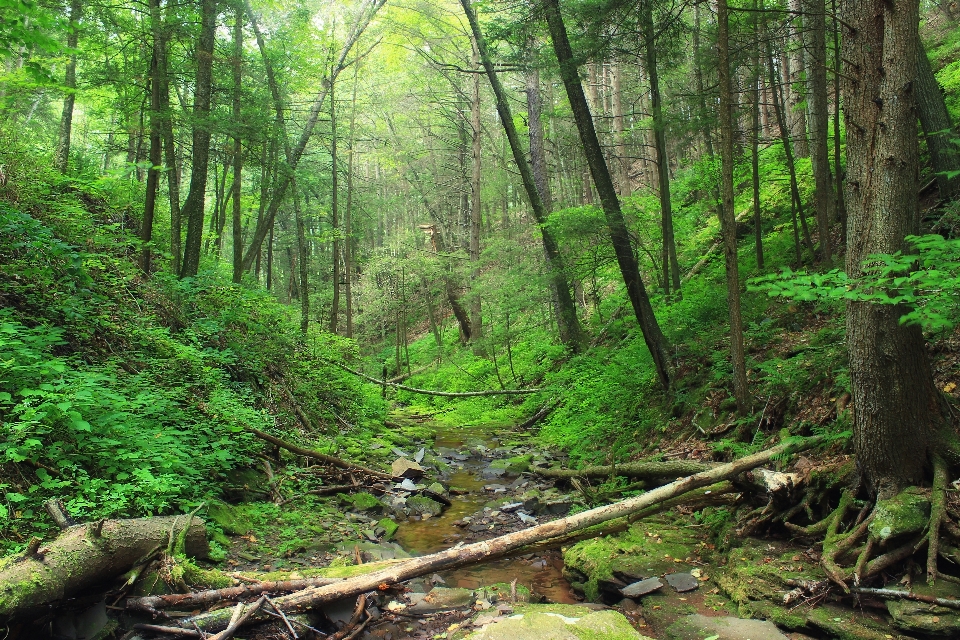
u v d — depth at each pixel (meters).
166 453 4.91
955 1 14.44
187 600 3.74
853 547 3.91
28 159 9.34
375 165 36.09
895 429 4.01
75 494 4.30
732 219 6.32
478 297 18.84
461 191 25.39
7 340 4.77
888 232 3.95
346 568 4.41
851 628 3.40
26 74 7.46
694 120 9.11
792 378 6.48
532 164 17.03
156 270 10.24
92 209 10.52
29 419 4.11
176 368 7.06
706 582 4.39
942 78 10.97
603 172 9.14
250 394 8.52
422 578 4.93
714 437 6.88
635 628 3.84
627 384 9.83
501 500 7.51
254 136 11.05
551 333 17.84
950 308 3.81
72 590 3.44
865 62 4.18
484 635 3.46
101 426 4.75
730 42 8.84
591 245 10.33
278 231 28.55
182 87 12.40
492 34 9.69
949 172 4.53
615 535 5.39
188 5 9.48
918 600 3.40
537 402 13.75
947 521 3.64
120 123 10.59
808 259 9.45
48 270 6.16
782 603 3.79
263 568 4.69
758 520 4.74
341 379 12.27
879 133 4.02
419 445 11.01
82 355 6.14
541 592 4.80
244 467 6.70
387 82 23.45
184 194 20.97
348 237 18.84
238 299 10.48
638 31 8.92
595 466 7.48
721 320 9.45
